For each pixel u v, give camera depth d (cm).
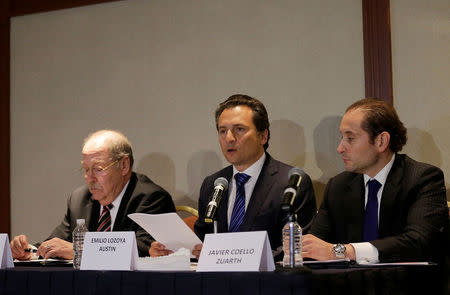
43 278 214
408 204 264
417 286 232
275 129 393
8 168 471
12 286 220
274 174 308
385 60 361
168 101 427
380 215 269
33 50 472
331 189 292
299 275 174
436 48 355
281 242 296
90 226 337
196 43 421
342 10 378
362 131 272
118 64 444
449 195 348
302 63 388
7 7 479
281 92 393
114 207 335
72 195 356
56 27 466
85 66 454
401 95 362
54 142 461
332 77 379
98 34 452
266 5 400
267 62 398
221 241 200
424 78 357
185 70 423
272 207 297
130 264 213
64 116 459
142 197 333
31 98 470
